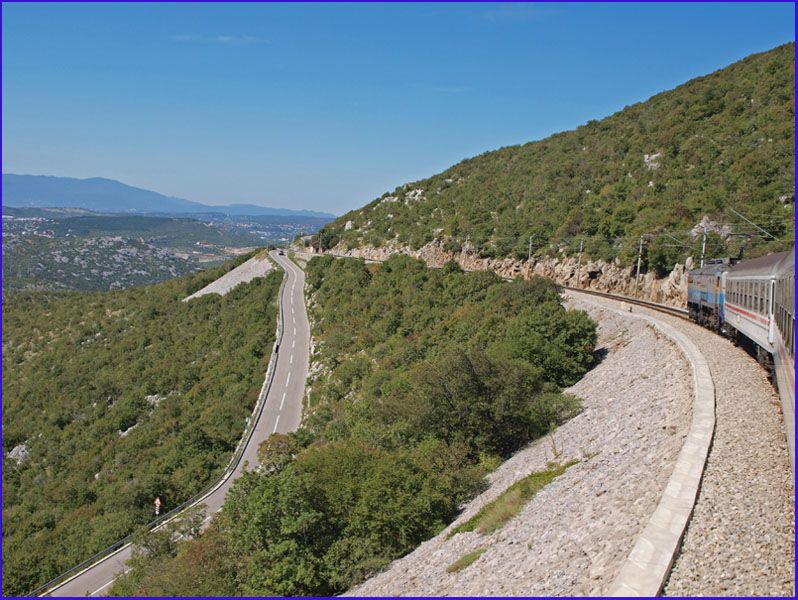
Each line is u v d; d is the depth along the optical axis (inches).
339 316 2497.5
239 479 877.2
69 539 1434.5
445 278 2374.5
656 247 2063.2
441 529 748.0
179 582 792.3
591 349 1263.5
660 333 1186.0
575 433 837.2
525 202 3336.6
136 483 1514.5
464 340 1622.8
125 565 1157.1
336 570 720.3
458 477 826.8
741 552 348.8
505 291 1861.5
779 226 1807.3
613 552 383.9
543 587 394.6
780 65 3031.5
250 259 4480.8
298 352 2363.4
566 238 2647.6
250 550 778.2
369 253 3973.9
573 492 568.7
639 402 805.2
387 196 4987.7
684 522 382.3
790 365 566.3
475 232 3260.3
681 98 3518.7
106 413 2404.0
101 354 3102.9
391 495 760.3
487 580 473.1
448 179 4566.9
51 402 2699.3
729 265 1235.9
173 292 4121.6
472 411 956.6
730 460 483.8
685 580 329.4
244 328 2783.0
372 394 1545.3
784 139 2346.2
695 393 690.2
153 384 2485.2
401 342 1868.8
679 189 2445.9
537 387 1064.8
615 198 2746.1
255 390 2041.1
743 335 1021.2
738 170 2308.1
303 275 3612.2
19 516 1711.4
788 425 527.8
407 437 1011.3
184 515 1235.2
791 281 600.1
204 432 1772.9
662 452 544.7
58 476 2004.2
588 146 3774.6
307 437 1453.0
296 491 759.7
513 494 645.3
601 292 2226.9
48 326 3907.5
